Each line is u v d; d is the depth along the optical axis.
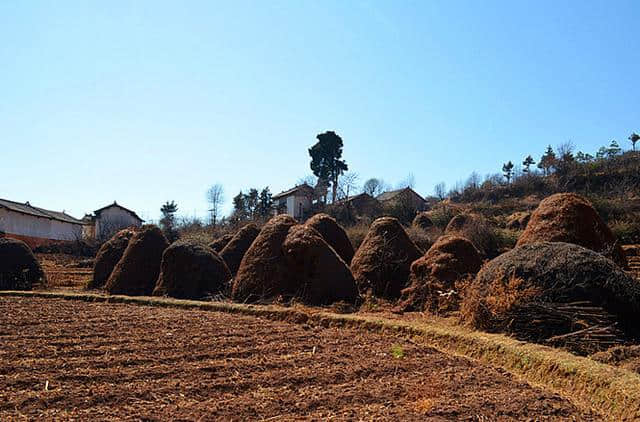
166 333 9.77
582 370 6.43
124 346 8.55
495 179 51.78
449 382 6.55
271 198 54.53
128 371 6.92
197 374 6.79
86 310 13.22
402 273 14.74
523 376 7.11
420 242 22.94
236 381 6.44
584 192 38.31
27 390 6.03
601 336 7.93
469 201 47.53
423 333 9.48
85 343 8.82
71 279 22.64
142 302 14.81
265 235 15.16
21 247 19.23
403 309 12.50
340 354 8.09
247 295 14.28
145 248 17.67
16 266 18.66
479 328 9.38
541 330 8.50
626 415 5.34
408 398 5.84
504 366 7.59
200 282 15.66
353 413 5.26
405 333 9.80
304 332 10.07
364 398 5.78
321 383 6.44
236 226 37.31
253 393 5.98
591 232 12.23
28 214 44.19
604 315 8.25
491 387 6.39
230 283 15.83
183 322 11.16
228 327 10.52
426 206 52.59
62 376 6.60
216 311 13.24
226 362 7.47
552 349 7.68
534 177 46.28
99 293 17.47
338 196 47.28
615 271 8.91
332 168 57.81
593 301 8.53
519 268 9.30
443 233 26.30
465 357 8.20
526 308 8.72
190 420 5.02
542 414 5.36
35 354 7.94
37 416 5.12
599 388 5.99
